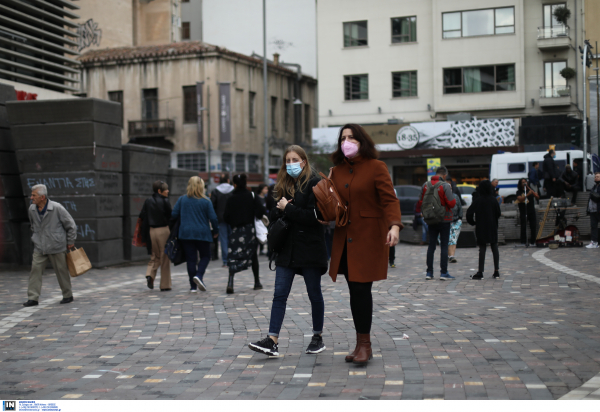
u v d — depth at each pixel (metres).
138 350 5.98
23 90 16.19
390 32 37.50
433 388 4.35
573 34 34.53
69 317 7.91
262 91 44.25
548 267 11.88
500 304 7.91
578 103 34.38
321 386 4.54
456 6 35.91
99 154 14.05
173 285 11.09
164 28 50.84
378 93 37.72
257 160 43.84
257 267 10.18
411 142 35.12
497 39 35.38
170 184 18.38
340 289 9.77
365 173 5.12
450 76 36.25
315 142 37.03
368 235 5.09
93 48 45.50
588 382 4.37
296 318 7.34
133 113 41.97
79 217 14.04
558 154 26.34
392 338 6.04
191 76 40.75
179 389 4.63
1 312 8.35
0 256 14.05
